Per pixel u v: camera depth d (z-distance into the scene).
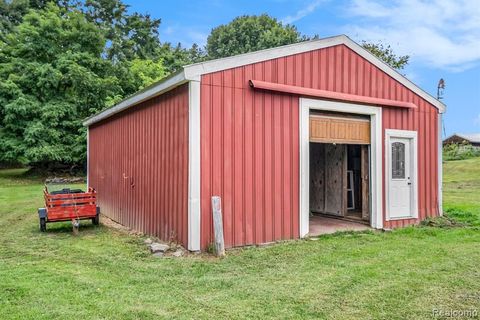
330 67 7.05
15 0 29.19
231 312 3.40
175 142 6.06
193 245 5.49
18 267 4.82
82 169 21.56
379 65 7.74
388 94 7.85
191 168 5.51
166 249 5.64
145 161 7.29
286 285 4.11
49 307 3.47
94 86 20.17
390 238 6.59
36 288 3.97
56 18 20.75
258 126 6.16
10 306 3.49
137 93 7.28
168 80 5.99
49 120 19.27
